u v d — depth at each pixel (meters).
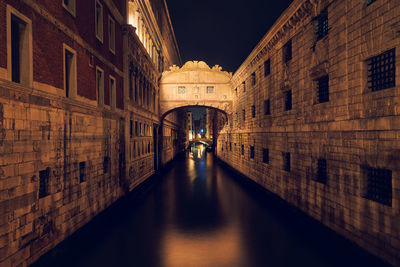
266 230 10.66
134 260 8.05
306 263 7.72
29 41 7.14
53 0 8.37
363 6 8.20
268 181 17.70
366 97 8.01
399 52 6.84
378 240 7.46
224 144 38.16
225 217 12.48
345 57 9.02
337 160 9.45
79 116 10.04
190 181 23.09
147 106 24.59
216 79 31.61
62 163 8.71
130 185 17.22
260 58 19.45
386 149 7.20
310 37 11.62
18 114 6.65
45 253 7.70
